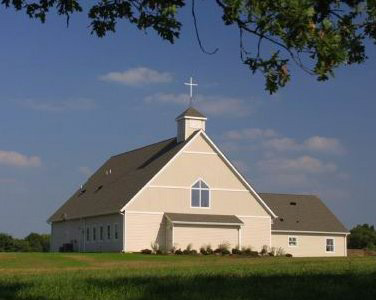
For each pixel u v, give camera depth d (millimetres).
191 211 57656
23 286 20750
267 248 59000
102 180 69375
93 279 22406
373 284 19312
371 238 100812
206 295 17578
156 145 65375
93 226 62531
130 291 18734
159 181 57031
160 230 56594
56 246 71750
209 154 58781
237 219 58125
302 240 69312
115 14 13828
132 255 51031
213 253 55906
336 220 71688
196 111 60656
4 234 101625
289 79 12195
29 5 13781
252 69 12289
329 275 22375
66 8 13797
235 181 59188
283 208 71688
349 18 12016
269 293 17781
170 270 28109
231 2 11797
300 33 11672
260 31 11906
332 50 11695
